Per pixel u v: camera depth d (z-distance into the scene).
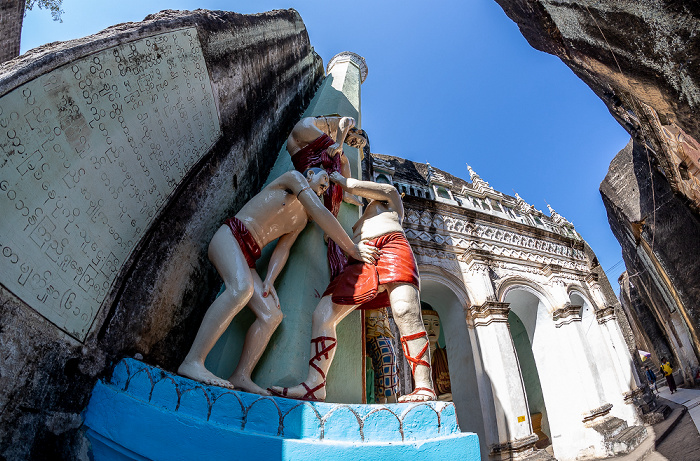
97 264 2.33
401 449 2.22
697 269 10.75
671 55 4.41
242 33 4.94
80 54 2.31
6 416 1.73
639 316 25.81
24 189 1.92
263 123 5.52
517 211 13.62
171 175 3.16
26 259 1.89
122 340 2.44
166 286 2.94
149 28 3.00
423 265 9.54
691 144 6.08
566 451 9.61
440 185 12.10
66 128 2.19
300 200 3.15
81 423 2.13
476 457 2.33
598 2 4.74
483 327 9.16
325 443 2.15
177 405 2.18
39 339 1.92
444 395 11.88
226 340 3.08
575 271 12.52
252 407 2.24
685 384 19.36
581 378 9.92
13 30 6.91
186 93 3.47
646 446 8.84
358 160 5.97
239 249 2.87
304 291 3.40
